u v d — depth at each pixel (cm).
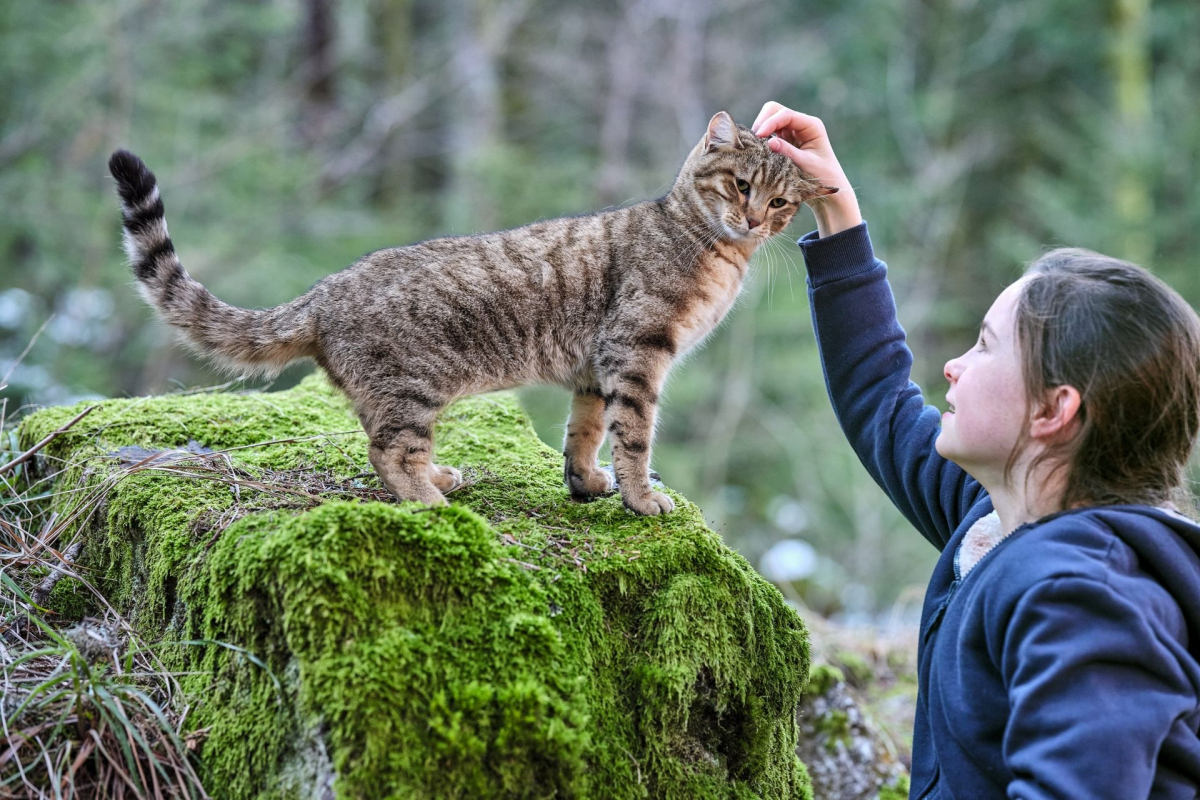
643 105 1204
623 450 268
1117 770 139
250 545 195
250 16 921
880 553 901
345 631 179
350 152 1095
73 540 258
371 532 187
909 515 234
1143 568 158
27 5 760
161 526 227
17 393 631
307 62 1099
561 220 303
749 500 1073
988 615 163
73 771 183
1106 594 147
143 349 801
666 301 291
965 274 1239
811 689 332
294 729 183
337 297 263
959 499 217
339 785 168
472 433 322
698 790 208
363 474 271
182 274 266
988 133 1244
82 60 806
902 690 410
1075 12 1202
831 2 1269
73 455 278
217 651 204
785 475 1070
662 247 298
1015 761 147
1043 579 153
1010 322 178
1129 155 1020
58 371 699
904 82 1189
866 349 244
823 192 250
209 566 205
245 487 247
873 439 238
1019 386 174
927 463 226
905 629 459
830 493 1012
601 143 1191
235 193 878
